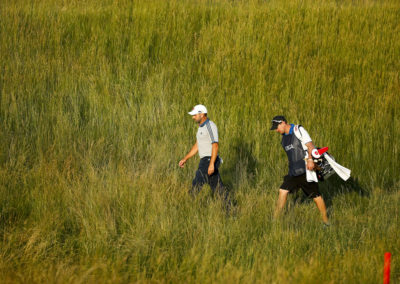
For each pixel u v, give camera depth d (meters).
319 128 30.17
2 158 24.61
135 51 37.47
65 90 32.38
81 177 23.31
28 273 14.94
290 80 34.62
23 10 41.72
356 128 30.42
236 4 47.44
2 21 38.47
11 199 20.17
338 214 22.45
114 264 15.73
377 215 21.84
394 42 40.44
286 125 21.27
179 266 16.34
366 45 39.84
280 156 28.58
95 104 31.39
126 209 19.39
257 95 33.03
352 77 36.47
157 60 37.38
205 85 33.69
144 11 41.47
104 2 46.53
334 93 34.19
